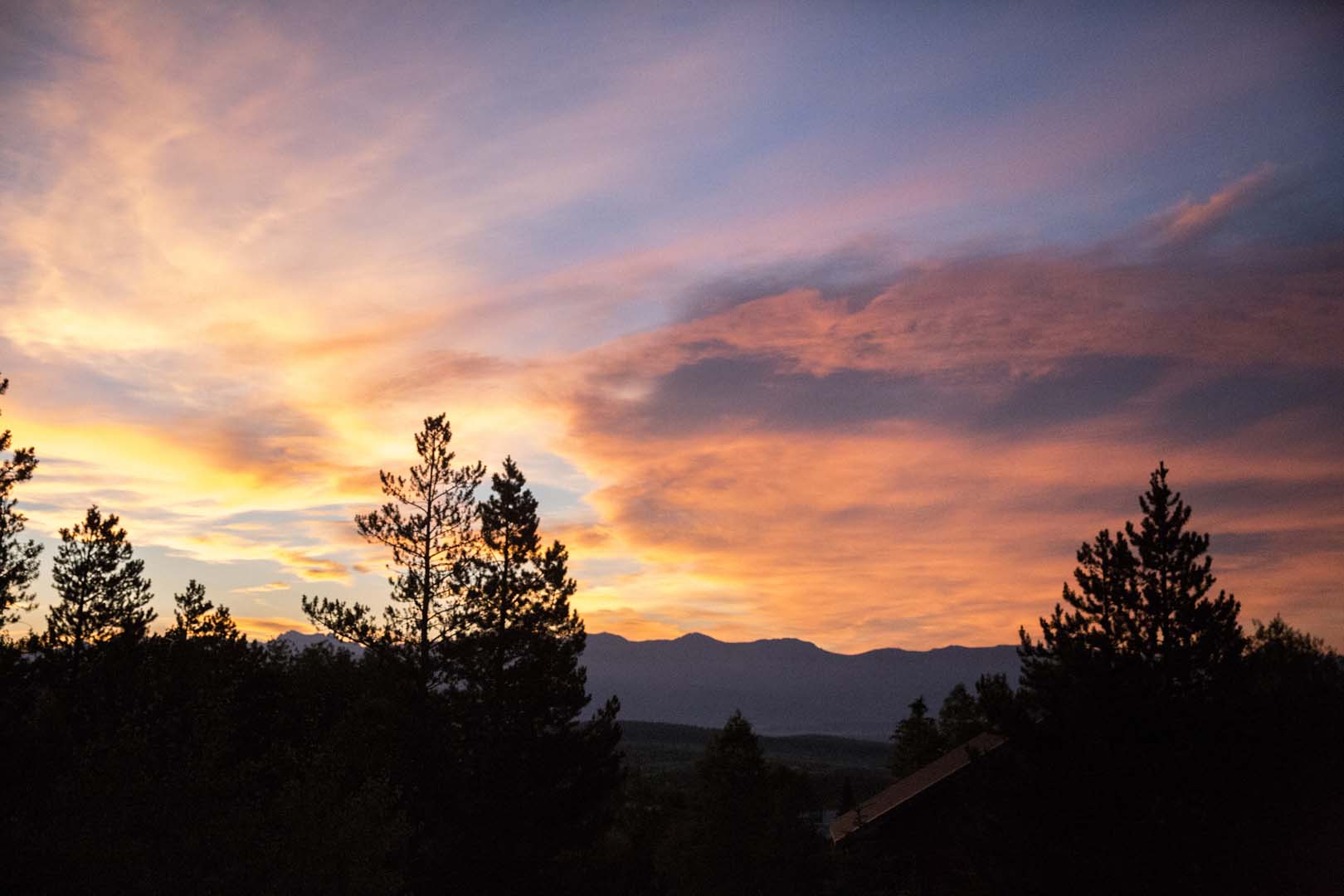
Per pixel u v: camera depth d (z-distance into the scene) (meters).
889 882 28.59
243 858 18.75
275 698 35.12
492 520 30.28
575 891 27.81
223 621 35.69
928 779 28.33
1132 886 17.39
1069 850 18.00
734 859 39.69
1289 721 18.20
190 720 28.16
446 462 30.39
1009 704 20.03
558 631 30.28
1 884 17.48
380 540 29.66
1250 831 17.73
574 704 29.44
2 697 21.98
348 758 26.22
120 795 19.27
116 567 34.59
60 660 31.38
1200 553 19.23
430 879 25.72
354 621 29.05
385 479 29.88
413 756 27.67
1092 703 18.61
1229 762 17.83
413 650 29.25
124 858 18.38
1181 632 18.97
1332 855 17.45
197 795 19.55
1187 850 17.38
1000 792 19.31
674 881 40.84
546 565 30.48
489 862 26.41
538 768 27.83
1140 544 19.48
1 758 20.02
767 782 43.78
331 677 37.62
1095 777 18.22
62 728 22.55
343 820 19.53
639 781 41.53
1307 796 17.84
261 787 20.86
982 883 19.47
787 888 39.41
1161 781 17.98
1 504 24.83
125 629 33.62
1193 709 18.27
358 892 18.86
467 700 29.06
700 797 42.31
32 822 18.83
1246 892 17.33
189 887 18.42
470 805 26.64
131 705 31.47
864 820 28.53
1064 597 20.23
